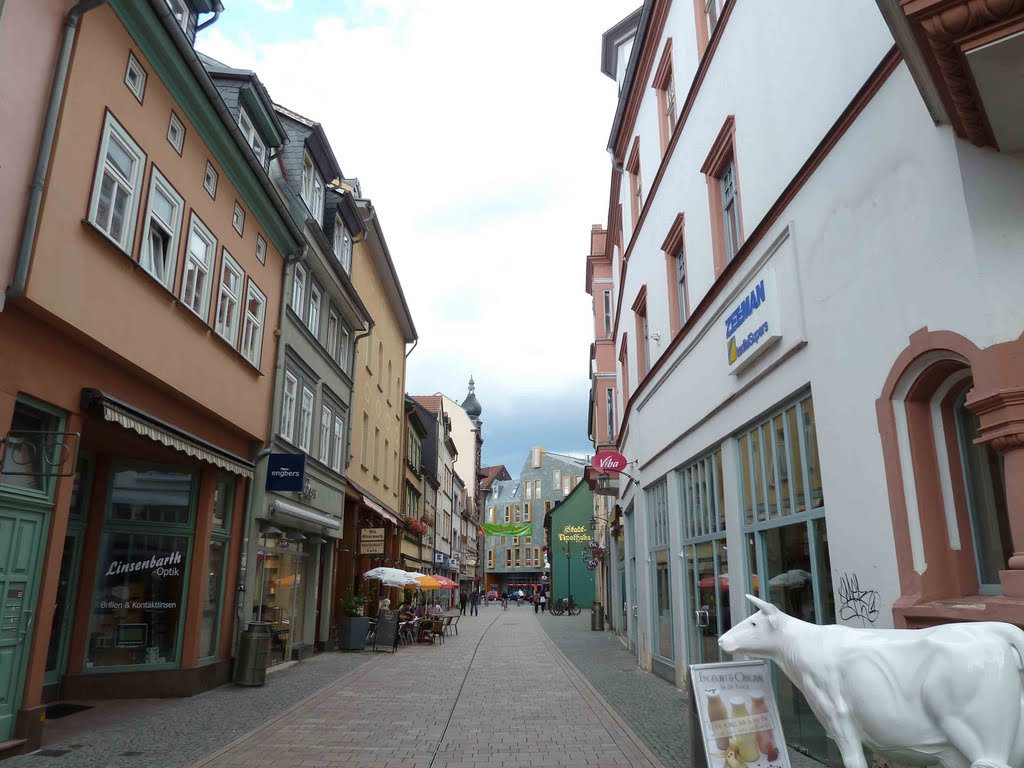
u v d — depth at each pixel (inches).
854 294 244.4
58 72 309.4
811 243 277.6
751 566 357.4
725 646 176.1
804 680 159.6
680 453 488.7
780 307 307.0
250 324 549.3
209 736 341.7
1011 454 171.3
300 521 648.4
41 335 309.6
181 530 466.6
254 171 513.0
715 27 405.7
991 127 174.6
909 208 212.4
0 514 288.5
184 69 409.1
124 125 363.9
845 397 250.1
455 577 2492.6
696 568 457.4
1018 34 146.5
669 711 407.8
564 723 381.1
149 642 450.6
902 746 138.7
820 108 275.7
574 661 696.4
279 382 594.9
